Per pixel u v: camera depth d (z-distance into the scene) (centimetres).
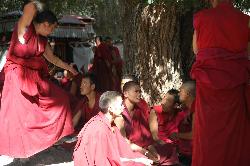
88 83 575
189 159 504
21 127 466
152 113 536
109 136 413
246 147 345
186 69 668
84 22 1578
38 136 475
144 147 515
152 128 530
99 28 1708
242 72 345
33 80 478
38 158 532
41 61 486
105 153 403
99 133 403
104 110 414
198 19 361
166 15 635
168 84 651
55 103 489
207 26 355
